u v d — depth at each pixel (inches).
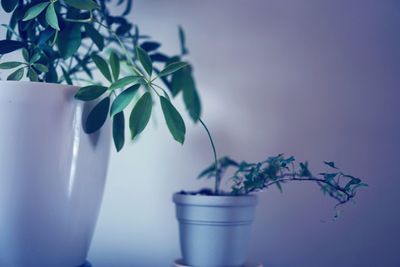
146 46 33.2
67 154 24.6
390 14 36.2
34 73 25.6
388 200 34.9
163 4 36.8
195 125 35.9
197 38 36.7
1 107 23.6
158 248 35.0
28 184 23.9
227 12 36.9
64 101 24.5
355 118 35.7
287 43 36.5
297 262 34.8
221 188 35.3
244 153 35.9
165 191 35.4
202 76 36.5
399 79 35.8
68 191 24.9
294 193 35.1
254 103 36.2
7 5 25.7
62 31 26.3
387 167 35.2
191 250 27.3
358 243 34.7
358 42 36.2
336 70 36.1
